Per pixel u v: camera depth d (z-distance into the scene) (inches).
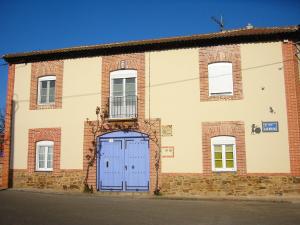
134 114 624.4
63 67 674.2
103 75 651.5
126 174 621.0
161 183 595.2
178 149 596.7
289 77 572.7
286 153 557.6
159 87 620.1
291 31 570.9
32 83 687.7
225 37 593.9
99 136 639.1
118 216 389.1
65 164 645.3
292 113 563.5
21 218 373.4
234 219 376.2
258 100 577.9
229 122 582.6
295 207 462.9
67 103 661.3
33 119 676.1
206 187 576.4
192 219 374.9
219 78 598.9
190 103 602.9
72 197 563.5
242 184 564.4
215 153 584.7
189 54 615.8
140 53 637.9
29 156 666.8
